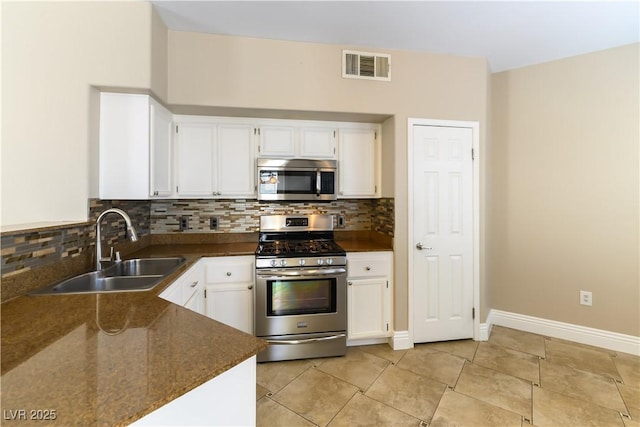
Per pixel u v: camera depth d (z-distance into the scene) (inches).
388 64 97.2
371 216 121.8
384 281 99.5
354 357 93.4
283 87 91.4
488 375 83.1
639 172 94.3
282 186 101.3
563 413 68.2
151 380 25.7
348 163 107.3
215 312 90.4
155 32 76.5
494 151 115.4
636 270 95.2
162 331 35.9
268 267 89.5
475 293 104.3
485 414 68.1
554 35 89.4
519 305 112.9
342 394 75.2
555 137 105.6
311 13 78.3
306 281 92.6
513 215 113.0
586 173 101.3
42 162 69.2
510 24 83.4
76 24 70.4
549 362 89.9
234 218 111.3
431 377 82.4
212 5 74.7
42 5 68.9
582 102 101.3
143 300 47.9
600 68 98.5
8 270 48.3
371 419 66.7
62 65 69.8
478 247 104.0
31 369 27.1
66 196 69.9
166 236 107.3
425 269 101.6
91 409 22.0
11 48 67.8
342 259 93.2
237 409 32.7
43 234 56.5
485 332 104.9
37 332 35.6
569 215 104.1
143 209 100.6
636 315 95.3
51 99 69.3
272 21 81.8
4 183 68.0
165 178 89.4
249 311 92.1
